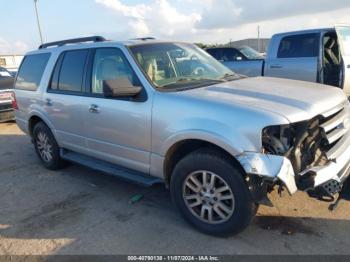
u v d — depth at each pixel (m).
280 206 3.87
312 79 7.80
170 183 3.68
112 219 3.92
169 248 3.31
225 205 3.30
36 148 5.93
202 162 3.28
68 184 5.04
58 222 3.94
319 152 3.27
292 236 3.35
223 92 3.50
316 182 2.94
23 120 6.01
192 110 3.30
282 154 2.97
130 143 3.94
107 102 4.11
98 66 4.39
